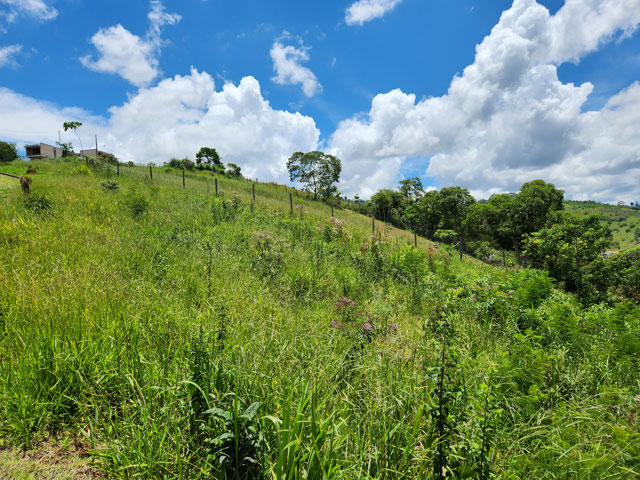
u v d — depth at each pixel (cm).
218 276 487
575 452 188
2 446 181
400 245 1270
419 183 7138
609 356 326
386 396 231
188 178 2983
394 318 441
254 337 276
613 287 1338
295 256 699
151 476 165
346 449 180
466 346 329
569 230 1402
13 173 1958
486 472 161
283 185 5000
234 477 166
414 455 187
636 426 203
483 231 4666
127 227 730
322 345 304
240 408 188
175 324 293
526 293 541
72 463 174
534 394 241
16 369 216
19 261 424
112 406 215
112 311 303
